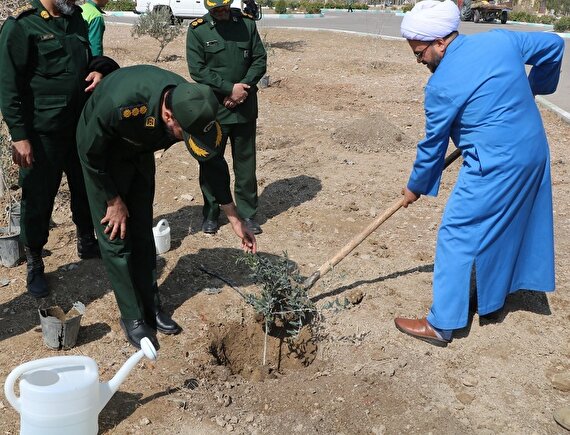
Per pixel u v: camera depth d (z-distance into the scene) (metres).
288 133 8.37
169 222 5.65
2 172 5.77
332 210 6.00
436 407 3.54
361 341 4.09
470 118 3.72
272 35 19.47
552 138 8.50
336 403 3.56
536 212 4.08
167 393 3.54
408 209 6.05
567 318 4.37
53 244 5.10
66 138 4.25
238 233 3.80
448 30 3.68
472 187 3.80
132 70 3.37
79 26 4.20
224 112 5.17
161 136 3.39
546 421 3.47
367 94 10.91
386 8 38.69
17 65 3.91
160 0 21.73
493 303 4.08
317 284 4.68
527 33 3.94
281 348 4.28
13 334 4.00
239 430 3.33
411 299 4.53
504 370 3.85
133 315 3.89
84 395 2.91
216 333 4.18
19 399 2.89
